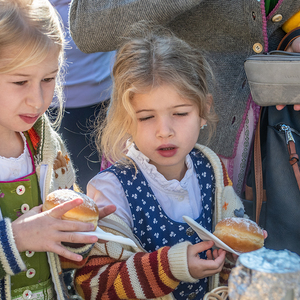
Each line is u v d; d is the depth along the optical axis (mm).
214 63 1776
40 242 1074
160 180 1465
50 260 1253
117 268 1278
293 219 1629
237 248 1222
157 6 1594
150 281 1240
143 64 1382
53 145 1348
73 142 2479
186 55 1453
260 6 1615
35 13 1146
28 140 1339
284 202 1637
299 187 1604
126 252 1327
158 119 1365
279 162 1647
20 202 1246
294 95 1577
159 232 1436
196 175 1585
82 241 1064
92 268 1309
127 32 1660
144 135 1377
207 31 1739
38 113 1182
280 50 1727
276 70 1547
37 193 1300
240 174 1854
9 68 1082
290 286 717
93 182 1458
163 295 1256
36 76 1127
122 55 1472
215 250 1300
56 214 1092
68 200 1148
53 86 1231
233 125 1790
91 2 1708
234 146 1805
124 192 1429
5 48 1076
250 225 1247
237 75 1762
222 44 1744
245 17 1649
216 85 1774
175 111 1365
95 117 2439
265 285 719
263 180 1748
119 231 1329
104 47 1744
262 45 1703
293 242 1642
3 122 1169
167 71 1354
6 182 1224
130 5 1617
